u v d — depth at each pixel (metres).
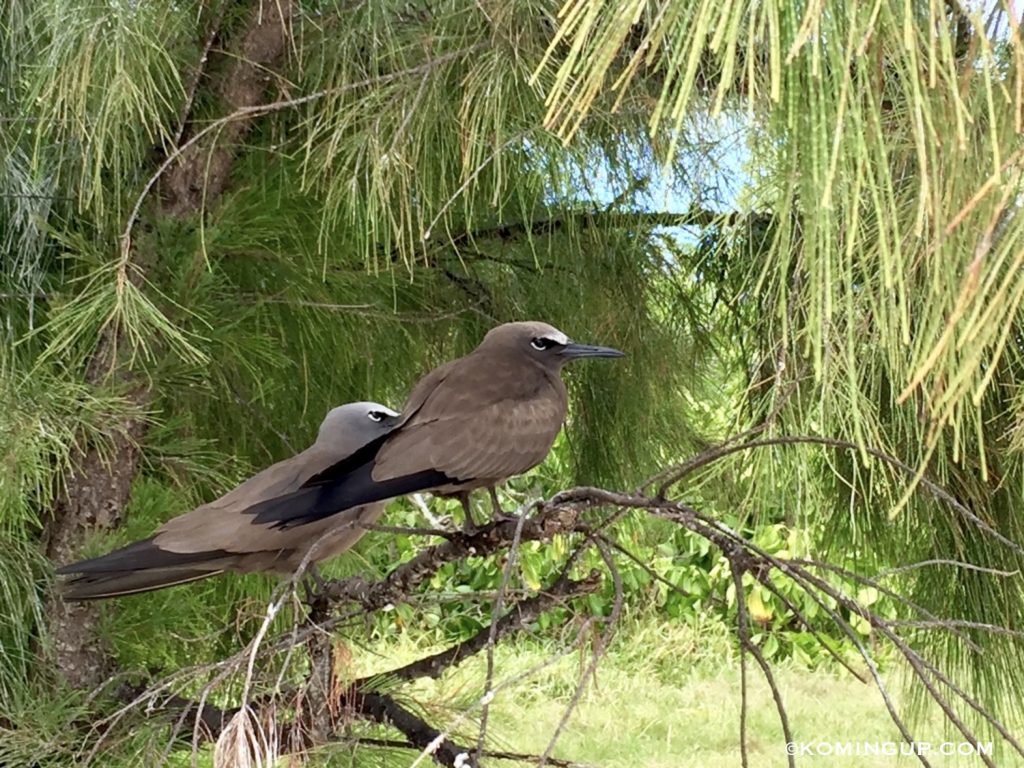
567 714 1.43
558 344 2.45
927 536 2.75
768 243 2.61
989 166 1.06
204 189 2.43
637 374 3.20
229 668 1.71
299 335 2.82
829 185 0.88
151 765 2.10
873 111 0.96
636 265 3.10
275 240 2.67
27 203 2.57
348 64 2.47
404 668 2.49
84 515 2.55
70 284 2.54
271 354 2.62
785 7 0.91
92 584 2.13
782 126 0.99
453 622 6.01
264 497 2.25
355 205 2.39
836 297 1.31
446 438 2.17
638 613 6.64
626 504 1.78
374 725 2.62
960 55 1.24
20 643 2.41
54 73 2.16
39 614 2.43
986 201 1.03
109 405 2.26
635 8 0.95
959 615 2.70
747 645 1.72
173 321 2.41
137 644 2.52
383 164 2.17
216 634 2.65
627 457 3.34
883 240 0.94
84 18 2.14
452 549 2.02
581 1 0.95
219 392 2.83
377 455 2.14
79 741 2.31
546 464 4.11
